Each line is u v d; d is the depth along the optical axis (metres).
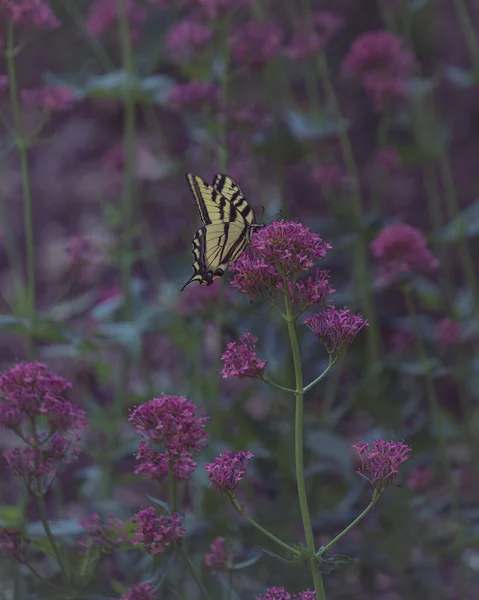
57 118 7.04
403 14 8.36
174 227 7.88
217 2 6.80
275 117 6.91
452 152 11.42
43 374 4.10
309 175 9.95
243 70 6.92
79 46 12.09
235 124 6.84
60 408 4.05
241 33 6.96
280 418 6.49
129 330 6.24
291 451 6.17
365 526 6.53
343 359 7.06
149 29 7.46
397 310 9.65
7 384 4.04
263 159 7.94
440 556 6.43
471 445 7.22
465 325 7.50
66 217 11.92
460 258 10.26
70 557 4.80
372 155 11.37
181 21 7.47
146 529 3.89
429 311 9.63
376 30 11.52
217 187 4.43
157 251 8.06
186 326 6.49
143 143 11.86
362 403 6.75
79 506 7.25
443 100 11.42
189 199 8.23
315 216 9.60
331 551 6.21
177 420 3.84
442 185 11.23
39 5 5.99
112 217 7.06
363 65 7.42
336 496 6.57
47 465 4.12
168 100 7.02
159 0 7.41
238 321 6.48
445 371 6.29
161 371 7.79
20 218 12.09
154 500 4.00
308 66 7.66
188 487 6.02
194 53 7.27
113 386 7.29
